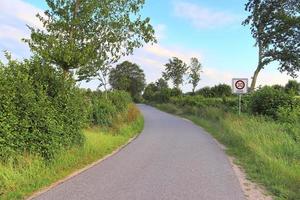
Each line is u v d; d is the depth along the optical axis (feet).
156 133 75.51
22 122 32.14
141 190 29.48
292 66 137.18
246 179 33.83
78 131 43.75
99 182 32.19
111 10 69.82
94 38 68.18
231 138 59.21
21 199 26.84
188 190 29.55
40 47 62.18
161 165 40.22
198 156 46.50
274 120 73.36
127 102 105.29
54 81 39.81
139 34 75.20
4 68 33.12
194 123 102.83
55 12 65.51
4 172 29.27
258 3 133.59
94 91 83.51
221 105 123.95
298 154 43.21
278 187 30.19
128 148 53.78
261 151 43.60
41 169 33.35
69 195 27.99
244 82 85.25
